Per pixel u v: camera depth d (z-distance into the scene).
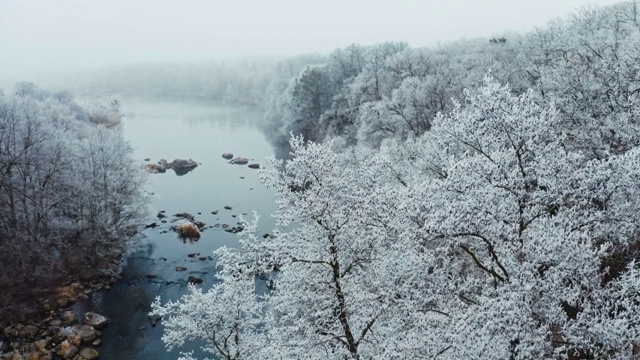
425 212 13.35
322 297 15.35
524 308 10.70
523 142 13.77
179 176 66.50
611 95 24.30
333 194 15.83
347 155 34.16
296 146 16.02
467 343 10.95
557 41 38.97
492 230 12.27
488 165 13.08
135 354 28.50
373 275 15.60
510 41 63.88
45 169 35.84
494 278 12.82
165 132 99.94
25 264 33.50
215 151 82.00
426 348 12.31
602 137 21.64
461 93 46.81
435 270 13.31
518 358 10.60
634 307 11.28
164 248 42.81
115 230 38.81
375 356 13.71
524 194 12.98
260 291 33.09
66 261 37.19
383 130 51.81
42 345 28.58
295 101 83.00
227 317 18.41
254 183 62.59
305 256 15.88
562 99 24.75
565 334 11.56
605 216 12.95
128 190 40.75
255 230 16.80
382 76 68.25
